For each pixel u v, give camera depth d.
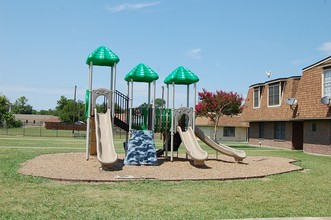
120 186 10.60
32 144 28.75
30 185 10.34
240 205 8.45
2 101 69.75
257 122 37.00
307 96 25.86
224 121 52.47
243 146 36.47
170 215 7.34
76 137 46.47
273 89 32.19
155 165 15.62
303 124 28.03
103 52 16.22
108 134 15.41
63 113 96.81
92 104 16.39
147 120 17.14
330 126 23.73
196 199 9.05
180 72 17.41
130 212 7.52
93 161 15.91
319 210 8.06
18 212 7.27
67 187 10.24
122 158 18.28
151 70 17.02
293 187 11.16
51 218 6.91
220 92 35.69
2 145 26.30
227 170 14.72
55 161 15.90
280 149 31.28
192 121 17.61
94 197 8.96
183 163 16.47
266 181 12.35
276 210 7.99
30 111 151.25
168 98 17.69
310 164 18.31
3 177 11.52
